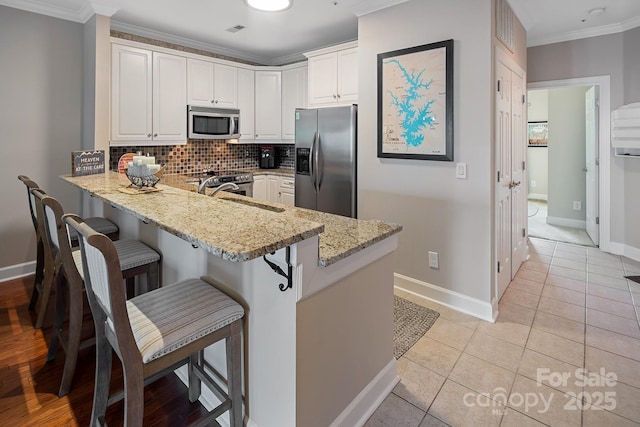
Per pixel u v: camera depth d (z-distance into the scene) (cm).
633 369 209
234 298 154
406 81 294
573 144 554
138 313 134
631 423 169
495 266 276
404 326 259
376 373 181
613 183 420
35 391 190
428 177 292
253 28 395
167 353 123
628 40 381
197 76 430
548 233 531
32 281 336
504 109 293
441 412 177
